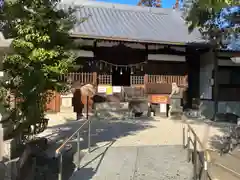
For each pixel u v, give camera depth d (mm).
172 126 10156
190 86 14477
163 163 5652
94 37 11531
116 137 7996
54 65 5434
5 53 4891
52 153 5969
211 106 13086
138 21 15414
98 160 5789
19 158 4676
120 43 12547
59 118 11297
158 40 12273
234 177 4617
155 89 13242
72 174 5020
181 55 13508
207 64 13812
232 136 7102
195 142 4988
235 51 12648
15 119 5199
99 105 12266
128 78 16734
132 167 5414
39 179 4730
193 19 5477
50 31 5492
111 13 15992
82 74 12484
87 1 16344
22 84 5117
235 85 13492
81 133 8500
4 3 5203
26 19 5285
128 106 12469
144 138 7895
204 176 4352
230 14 5898
